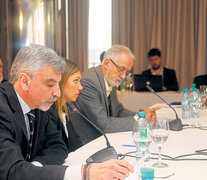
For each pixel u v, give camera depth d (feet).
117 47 9.01
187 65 23.32
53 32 24.45
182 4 23.00
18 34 25.00
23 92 4.57
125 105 17.25
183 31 23.09
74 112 8.00
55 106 6.52
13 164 3.96
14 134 4.53
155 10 23.15
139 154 5.44
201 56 22.97
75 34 23.89
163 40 23.44
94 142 6.66
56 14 24.30
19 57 4.44
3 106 4.46
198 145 6.36
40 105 4.58
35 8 24.76
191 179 4.42
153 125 5.20
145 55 23.58
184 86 23.35
